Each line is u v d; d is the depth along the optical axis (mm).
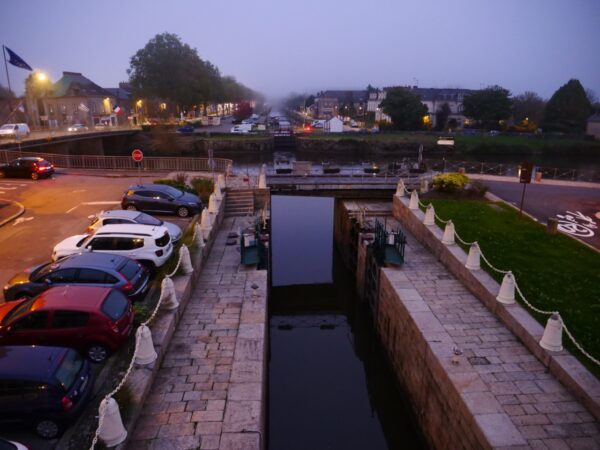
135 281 12875
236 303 14625
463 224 21000
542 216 23141
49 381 8070
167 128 84750
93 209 23641
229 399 9930
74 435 8398
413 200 22438
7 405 8008
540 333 11891
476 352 11812
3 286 14445
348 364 19609
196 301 14750
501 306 13523
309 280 27656
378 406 16859
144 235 15320
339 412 16156
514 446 8586
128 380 9953
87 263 12734
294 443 14445
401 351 15234
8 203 24641
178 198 22688
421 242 20844
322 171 37000
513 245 18453
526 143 82188
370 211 26312
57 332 10297
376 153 83125
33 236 19344
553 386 10383
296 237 36156
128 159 38625
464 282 16172
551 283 14922
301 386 17688
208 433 8945
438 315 13906
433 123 105250
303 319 23734
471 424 9445
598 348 11266
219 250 19656
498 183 31656
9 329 10281
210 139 81250
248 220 24391
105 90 95500
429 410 12320
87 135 59125
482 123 98312
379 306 18750
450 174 27281
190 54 92125
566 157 80000
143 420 9273
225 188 27406
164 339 11586
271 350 20578
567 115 94938
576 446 8609
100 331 10336
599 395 9492
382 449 14406
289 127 99062
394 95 95000
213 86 109562
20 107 53969
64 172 35188
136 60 89938
